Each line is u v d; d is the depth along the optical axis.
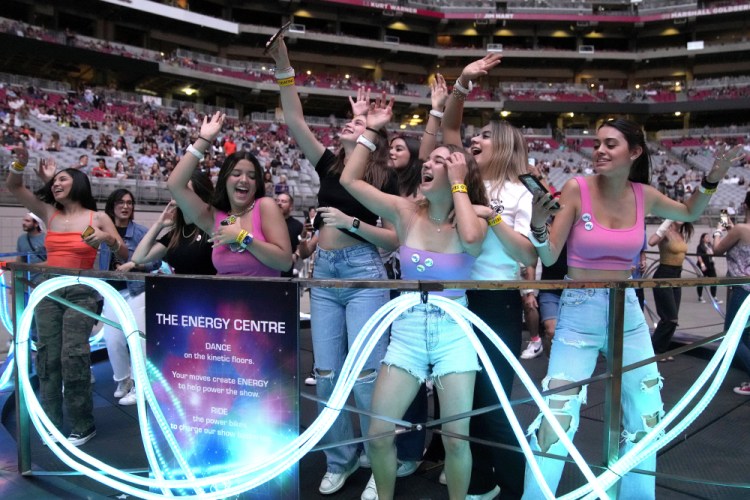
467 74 3.38
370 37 46.34
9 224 13.46
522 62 46.56
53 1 33.22
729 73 44.47
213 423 2.13
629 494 2.38
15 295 2.68
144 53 34.78
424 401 3.12
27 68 33.66
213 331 2.09
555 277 3.74
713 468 3.11
